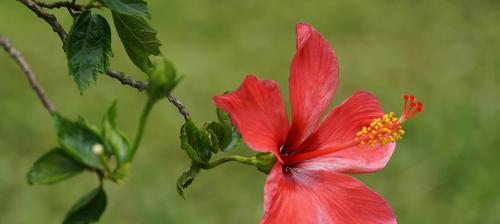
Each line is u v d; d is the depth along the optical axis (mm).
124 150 2189
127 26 2846
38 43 10742
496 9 13953
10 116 9281
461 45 12617
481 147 9352
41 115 9375
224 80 10688
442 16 13539
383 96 10914
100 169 2174
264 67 11320
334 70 2947
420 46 12484
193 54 11398
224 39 12031
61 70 10242
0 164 8570
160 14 12453
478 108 10344
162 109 9688
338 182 2869
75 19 2750
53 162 2150
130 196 8250
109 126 2195
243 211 8281
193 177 2721
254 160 2795
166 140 9211
